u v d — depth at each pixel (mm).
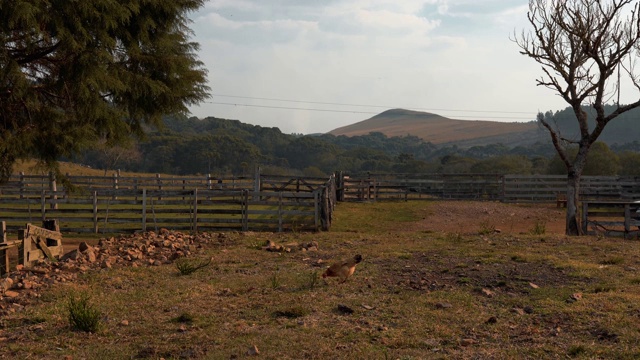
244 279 10172
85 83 13562
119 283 9969
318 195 19234
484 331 6699
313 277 9469
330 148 133875
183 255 12883
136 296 8906
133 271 11078
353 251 13188
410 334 6613
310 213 18984
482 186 33969
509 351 5883
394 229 21500
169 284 9805
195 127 158625
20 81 12445
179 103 17219
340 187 32562
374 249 13484
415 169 87438
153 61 15867
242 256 12852
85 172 51500
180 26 16984
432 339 6414
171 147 96938
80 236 19484
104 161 77500
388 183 33625
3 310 8250
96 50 13477
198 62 17594
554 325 6840
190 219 19422
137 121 17250
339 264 9539
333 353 5969
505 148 170750
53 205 25672
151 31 16094
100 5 13297
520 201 33031
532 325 6902
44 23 12711
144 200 19609
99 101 14328
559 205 30062
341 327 6934
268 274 10625
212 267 11461
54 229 13906
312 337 6535
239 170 100125
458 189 34125
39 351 6328
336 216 24891
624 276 9750
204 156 95375
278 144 138250
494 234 17062
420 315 7449
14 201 20516
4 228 12805
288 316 7547
